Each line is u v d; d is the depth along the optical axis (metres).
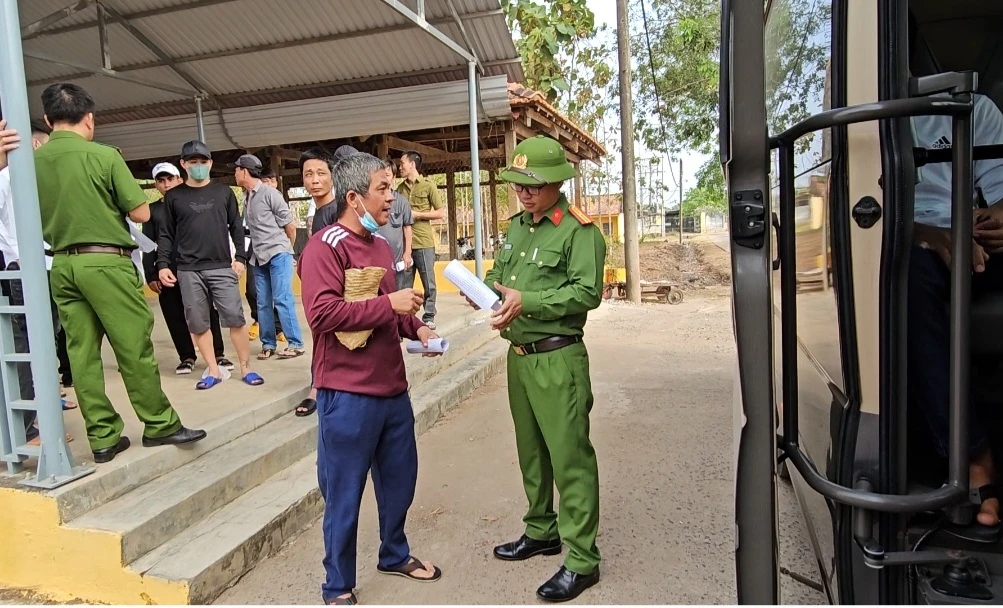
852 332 1.34
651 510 3.45
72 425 3.74
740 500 1.43
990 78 2.14
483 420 5.12
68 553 2.76
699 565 2.89
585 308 2.52
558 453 2.62
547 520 3.00
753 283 1.39
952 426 1.23
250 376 4.65
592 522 2.68
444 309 8.54
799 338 2.02
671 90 15.88
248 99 8.80
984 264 1.82
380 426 2.56
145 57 7.85
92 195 2.97
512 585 2.80
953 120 1.18
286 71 8.15
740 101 1.38
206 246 4.45
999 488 1.62
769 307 1.39
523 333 2.63
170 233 4.59
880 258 1.27
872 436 1.32
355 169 2.46
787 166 1.37
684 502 3.53
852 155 1.31
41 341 2.84
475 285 2.49
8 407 2.94
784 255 1.41
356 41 7.52
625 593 2.69
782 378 1.47
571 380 2.60
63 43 7.54
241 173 5.21
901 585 1.35
